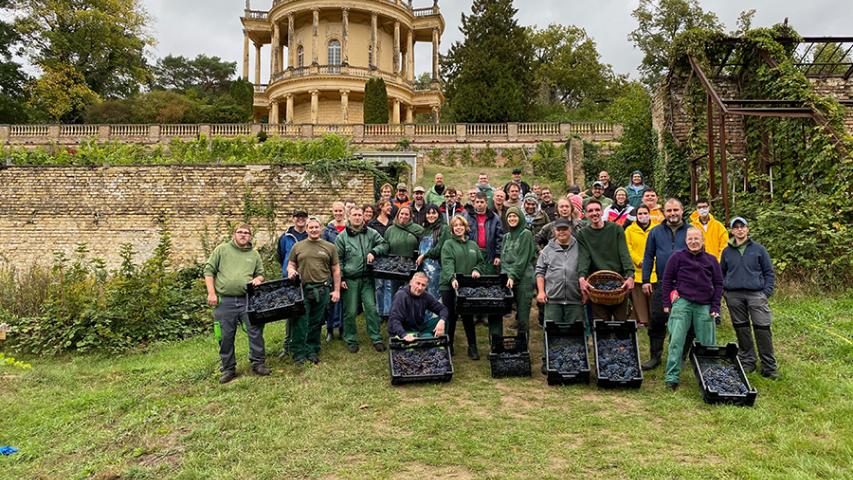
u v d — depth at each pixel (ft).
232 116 139.23
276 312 22.36
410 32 143.02
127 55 139.44
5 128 90.17
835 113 40.45
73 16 128.47
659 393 19.63
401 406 18.94
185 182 51.11
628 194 37.47
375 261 25.20
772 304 29.50
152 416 19.45
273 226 50.01
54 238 51.80
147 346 31.12
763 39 48.52
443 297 24.29
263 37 149.89
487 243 27.32
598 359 20.47
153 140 89.25
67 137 90.07
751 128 48.52
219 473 15.05
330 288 25.02
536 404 18.94
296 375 22.54
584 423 17.20
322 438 16.78
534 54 173.78
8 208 52.42
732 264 21.74
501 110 118.62
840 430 16.29
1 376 25.86
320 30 136.98
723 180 40.04
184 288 39.40
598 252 22.26
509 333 27.61
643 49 153.79
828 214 33.86
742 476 13.75
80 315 31.01
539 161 78.59
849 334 24.47
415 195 31.32
